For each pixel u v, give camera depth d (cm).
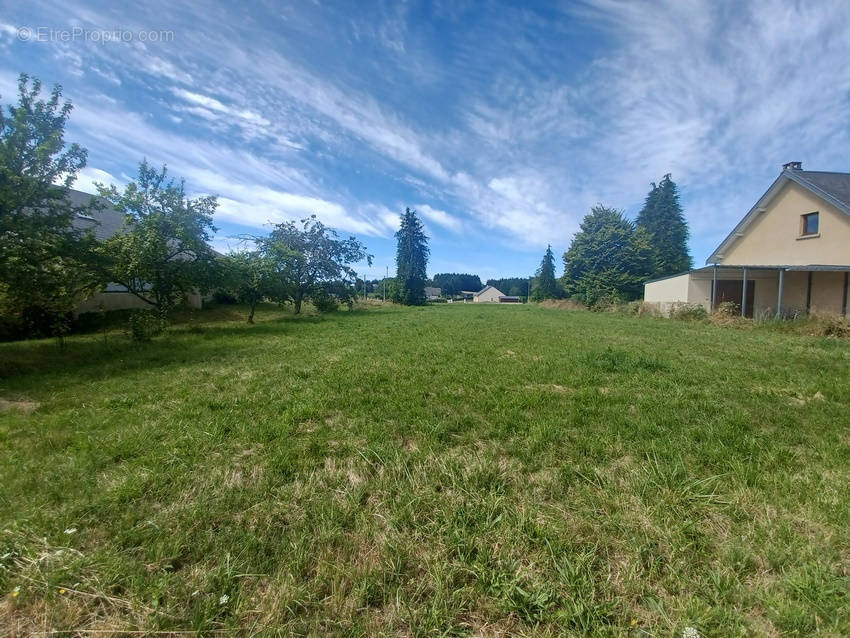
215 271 1170
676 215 3562
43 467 248
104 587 150
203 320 1528
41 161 635
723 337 965
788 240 1435
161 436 304
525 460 262
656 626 134
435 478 237
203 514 196
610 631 132
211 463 258
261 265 1427
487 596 147
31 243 627
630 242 2966
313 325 1313
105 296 1401
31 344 848
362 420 342
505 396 409
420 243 4238
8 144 607
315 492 221
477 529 185
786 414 346
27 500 208
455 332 1055
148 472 241
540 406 377
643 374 511
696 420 335
